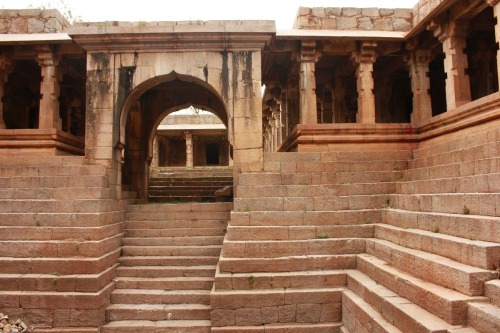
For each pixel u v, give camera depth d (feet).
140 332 24.41
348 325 22.03
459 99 33.45
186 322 24.89
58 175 31.60
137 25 34.19
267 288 24.06
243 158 33.30
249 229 26.45
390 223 26.14
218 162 98.17
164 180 58.13
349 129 37.06
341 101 48.16
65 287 24.73
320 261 25.14
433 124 35.60
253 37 33.55
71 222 27.61
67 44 37.55
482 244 16.29
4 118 47.75
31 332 23.88
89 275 25.22
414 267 19.24
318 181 30.66
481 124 30.35
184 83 46.78
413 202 25.13
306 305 23.39
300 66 38.68
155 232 32.45
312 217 27.40
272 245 25.63
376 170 32.45
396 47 39.55
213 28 32.89
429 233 20.61
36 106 52.70
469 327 14.47
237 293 23.41
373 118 38.50
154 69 33.78
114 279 27.84
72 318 24.18
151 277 28.50
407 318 16.07
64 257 26.13
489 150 23.59
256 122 33.55
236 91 33.81
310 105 37.93
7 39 36.19
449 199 21.22
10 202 28.40
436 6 33.37
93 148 32.99
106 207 30.01
